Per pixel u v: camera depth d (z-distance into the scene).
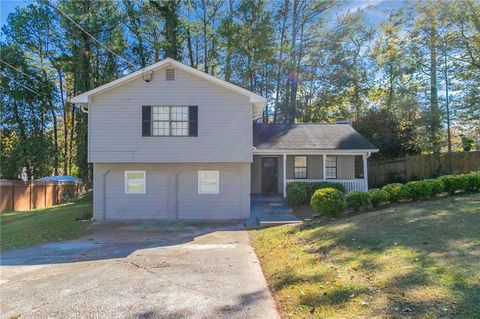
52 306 4.95
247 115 14.66
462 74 22.03
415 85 25.47
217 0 27.88
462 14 21.14
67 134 34.25
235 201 14.97
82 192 26.97
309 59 28.77
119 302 5.02
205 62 28.56
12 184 21.09
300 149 17.42
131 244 10.01
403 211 9.20
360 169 24.27
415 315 3.65
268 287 5.48
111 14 24.42
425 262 5.23
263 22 27.48
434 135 22.98
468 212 8.23
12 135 29.77
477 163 19.95
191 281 5.96
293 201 15.93
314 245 7.57
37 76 29.59
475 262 4.94
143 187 15.02
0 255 9.02
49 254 8.91
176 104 14.59
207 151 14.56
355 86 29.14
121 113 14.53
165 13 25.55
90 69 25.56
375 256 5.95
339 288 4.75
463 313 3.57
